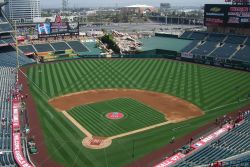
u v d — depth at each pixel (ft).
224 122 200.44
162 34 522.06
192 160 150.51
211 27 442.50
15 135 178.29
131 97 256.11
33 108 229.45
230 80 301.22
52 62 381.19
